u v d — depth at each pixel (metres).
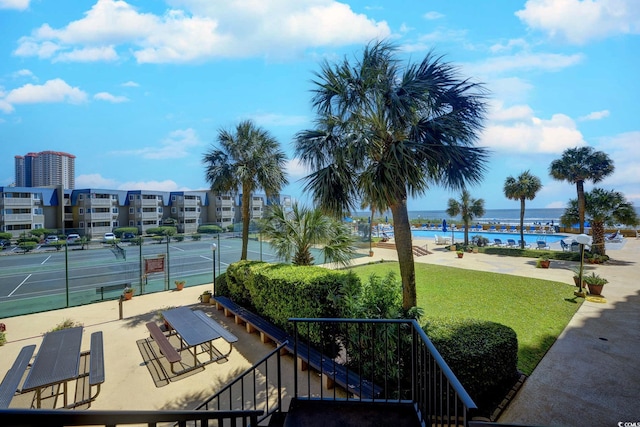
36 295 14.34
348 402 3.19
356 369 5.16
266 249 29.89
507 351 4.54
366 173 5.13
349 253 8.76
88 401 4.99
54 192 48.00
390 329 4.52
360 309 4.91
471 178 5.36
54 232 44.12
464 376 4.09
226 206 61.41
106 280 17.67
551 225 33.62
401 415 3.01
